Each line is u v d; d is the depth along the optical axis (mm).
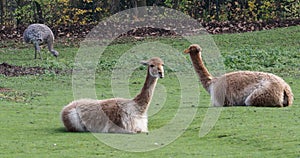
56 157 19562
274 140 20594
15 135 23141
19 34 67500
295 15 74438
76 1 77062
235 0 75750
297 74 41375
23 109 29406
